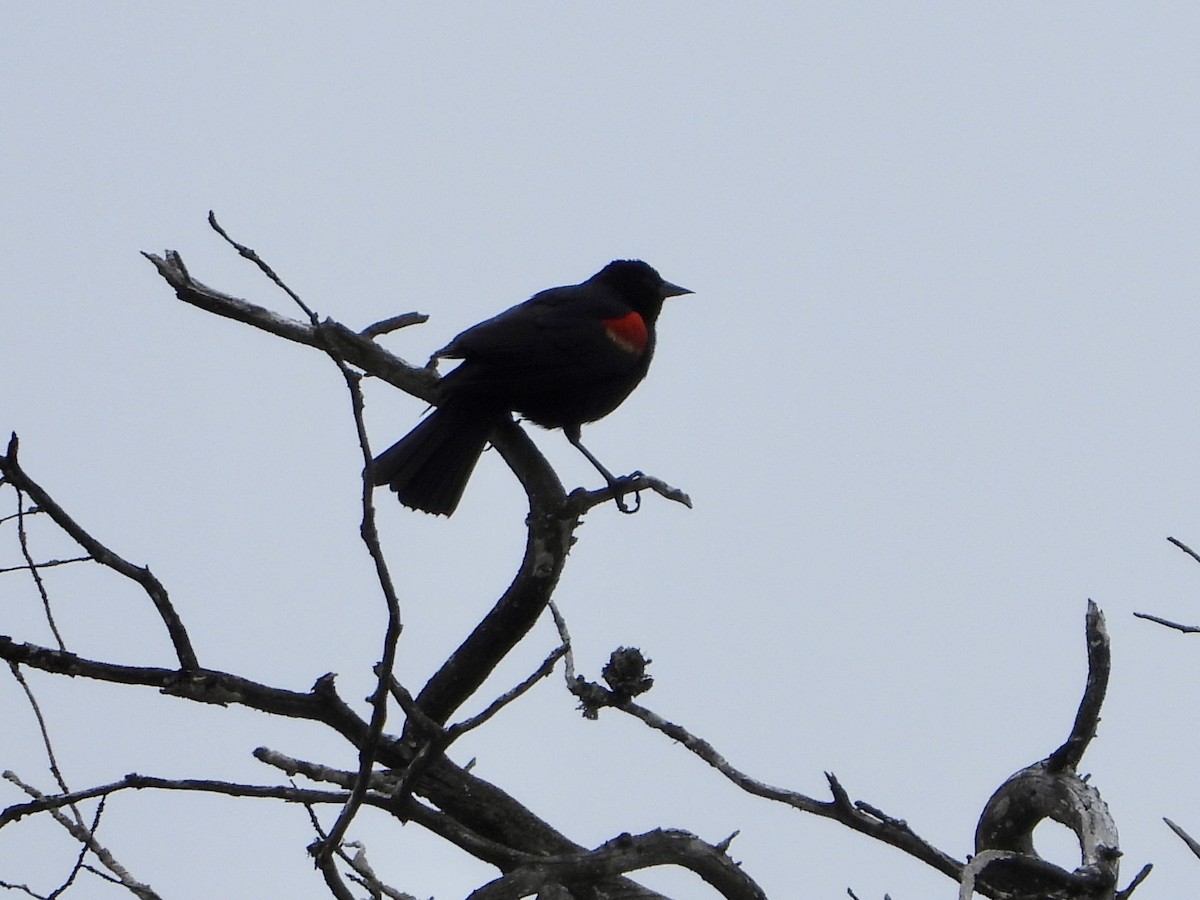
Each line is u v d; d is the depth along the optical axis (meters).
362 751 7.76
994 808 9.40
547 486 10.52
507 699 8.12
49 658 8.44
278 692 8.73
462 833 8.77
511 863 8.96
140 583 8.45
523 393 13.30
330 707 8.81
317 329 7.05
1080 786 9.05
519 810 9.69
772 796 9.29
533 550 10.15
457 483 12.32
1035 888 9.02
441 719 10.24
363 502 7.19
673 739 9.55
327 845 7.87
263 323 10.72
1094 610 9.10
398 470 12.27
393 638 7.54
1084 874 8.29
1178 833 7.55
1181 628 8.12
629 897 9.69
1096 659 8.98
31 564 8.21
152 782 8.20
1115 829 8.77
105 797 8.23
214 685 8.59
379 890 9.09
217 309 10.62
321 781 8.61
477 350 12.91
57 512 8.14
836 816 9.22
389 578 7.38
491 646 10.07
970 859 8.27
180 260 10.55
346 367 7.05
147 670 8.58
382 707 7.66
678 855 9.23
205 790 8.20
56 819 9.12
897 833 9.12
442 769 9.58
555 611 10.09
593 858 9.05
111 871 9.02
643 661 9.63
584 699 9.60
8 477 7.93
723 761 9.45
